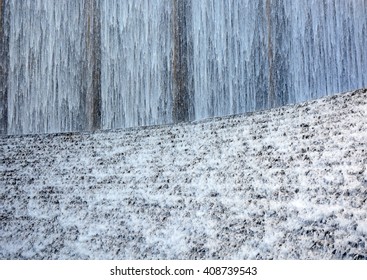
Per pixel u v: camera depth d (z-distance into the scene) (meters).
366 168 4.92
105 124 12.05
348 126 6.33
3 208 6.24
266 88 11.23
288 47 11.02
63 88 12.16
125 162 7.44
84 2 12.19
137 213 5.57
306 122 7.13
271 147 6.54
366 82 10.10
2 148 8.99
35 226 5.63
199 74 11.79
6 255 4.96
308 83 10.79
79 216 5.76
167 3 11.97
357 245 3.79
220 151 7.01
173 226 5.08
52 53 12.24
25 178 7.25
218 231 4.75
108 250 4.82
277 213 4.74
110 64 12.16
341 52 10.41
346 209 4.33
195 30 11.84
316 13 10.68
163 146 7.94
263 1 11.26
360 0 10.09
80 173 7.22
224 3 11.59
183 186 6.07
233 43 11.54
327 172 5.18
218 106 11.60
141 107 12.02
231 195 5.45
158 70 12.01
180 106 11.84
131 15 12.10
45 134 9.92
